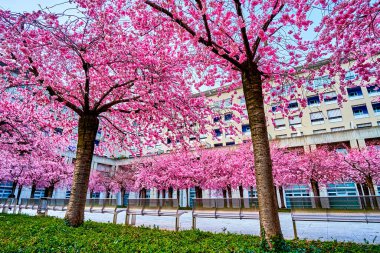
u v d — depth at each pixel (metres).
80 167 7.78
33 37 6.61
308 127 32.28
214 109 10.16
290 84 8.93
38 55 7.59
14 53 7.17
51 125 10.86
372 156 21.77
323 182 24.25
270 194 4.81
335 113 31.33
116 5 7.38
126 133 11.44
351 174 23.03
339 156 23.50
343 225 9.60
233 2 6.38
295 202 6.86
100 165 41.50
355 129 27.62
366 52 6.83
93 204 10.82
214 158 26.50
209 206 8.14
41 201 13.53
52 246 4.42
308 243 5.12
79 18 6.67
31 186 28.75
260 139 5.25
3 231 6.02
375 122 28.95
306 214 6.58
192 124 10.01
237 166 24.45
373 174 21.80
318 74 8.25
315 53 7.70
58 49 7.09
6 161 16.00
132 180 35.03
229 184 25.42
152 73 8.14
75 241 4.76
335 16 5.95
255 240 5.18
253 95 5.69
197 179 25.44
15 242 4.68
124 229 6.80
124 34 7.95
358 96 30.70
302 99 8.94
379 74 7.25
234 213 7.63
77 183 7.59
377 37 6.31
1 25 5.88
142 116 10.30
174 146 11.03
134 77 8.63
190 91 10.02
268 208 4.70
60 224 6.96
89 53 7.81
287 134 33.09
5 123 11.23
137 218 13.44
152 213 8.62
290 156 25.03
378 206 5.96
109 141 12.37
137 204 9.29
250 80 5.87
